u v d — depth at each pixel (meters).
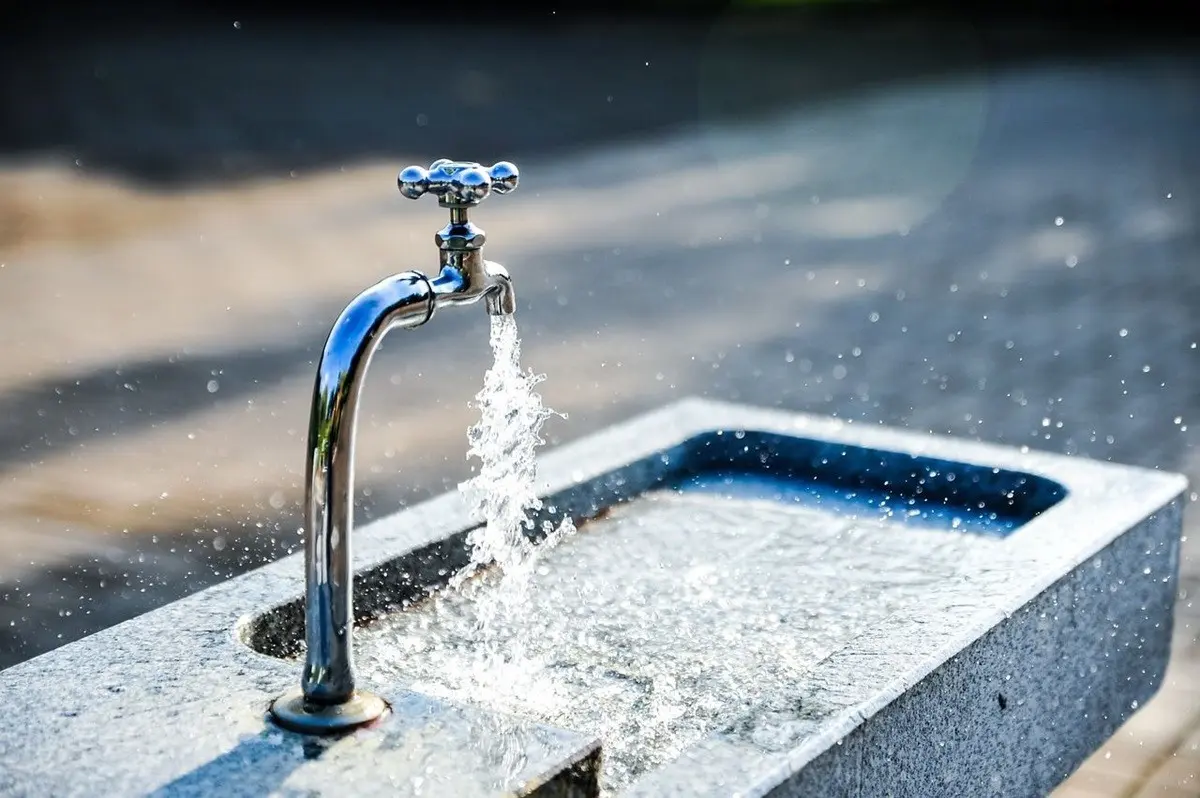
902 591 1.63
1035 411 3.40
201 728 1.23
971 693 1.44
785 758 1.24
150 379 3.64
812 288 4.67
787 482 1.91
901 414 3.40
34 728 1.23
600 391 3.59
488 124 7.81
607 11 13.45
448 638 1.53
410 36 11.34
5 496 2.84
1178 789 1.91
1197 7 13.27
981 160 6.90
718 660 1.50
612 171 6.76
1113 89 9.04
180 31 11.24
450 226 1.28
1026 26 12.80
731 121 8.15
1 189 5.98
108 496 2.85
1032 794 1.57
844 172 6.70
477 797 1.16
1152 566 1.73
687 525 1.78
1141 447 3.14
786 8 14.12
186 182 6.27
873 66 10.42
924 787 1.40
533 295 4.57
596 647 1.52
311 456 1.22
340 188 6.20
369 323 1.24
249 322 4.21
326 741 1.21
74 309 4.32
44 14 11.83
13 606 2.36
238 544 2.62
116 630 1.38
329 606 1.23
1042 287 4.61
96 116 7.66
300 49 10.42
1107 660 1.67
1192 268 4.82
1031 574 1.53
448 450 3.14
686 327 4.21
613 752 1.36
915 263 4.99
